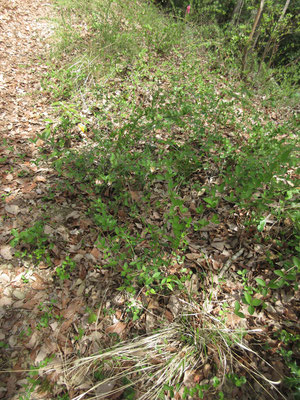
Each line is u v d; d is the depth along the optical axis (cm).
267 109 457
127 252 252
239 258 243
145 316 220
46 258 254
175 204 193
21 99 489
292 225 245
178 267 241
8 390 190
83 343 210
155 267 212
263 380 181
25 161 362
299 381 165
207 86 427
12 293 238
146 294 213
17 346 209
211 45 599
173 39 574
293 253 233
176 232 192
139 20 641
